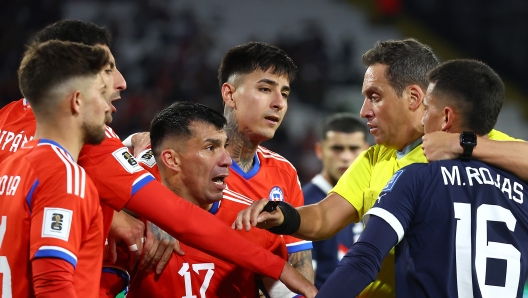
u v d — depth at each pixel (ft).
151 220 29.32
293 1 192.13
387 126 33.58
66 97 26.22
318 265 60.80
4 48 154.51
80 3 169.58
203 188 32.17
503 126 174.29
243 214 30.27
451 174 28.17
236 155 35.17
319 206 33.99
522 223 27.81
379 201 28.30
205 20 178.50
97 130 27.17
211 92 155.84
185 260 32.78
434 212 27.43
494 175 28.48
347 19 189.37
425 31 187.52
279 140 145.59
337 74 169.37
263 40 177.47
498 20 183.32
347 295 26.18
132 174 29.07
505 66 181.16
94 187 26.63
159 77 155.84
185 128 31.78
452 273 26.66
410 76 32.89
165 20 168.55
